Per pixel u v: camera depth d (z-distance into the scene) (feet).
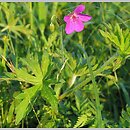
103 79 2.42
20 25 2.49
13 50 2.23
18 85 2.10
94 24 2.64
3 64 1.88
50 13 2.70
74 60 1.95
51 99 1.75
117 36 1.84
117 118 2.28
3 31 2.53
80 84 1.95
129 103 2.27
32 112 2.06
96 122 1.91
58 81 1.83
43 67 1.76
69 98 2.17
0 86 2.08
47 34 2.64
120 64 1.90
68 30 1.86
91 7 2.74
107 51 2.48
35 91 1.77
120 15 2.67
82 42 2.57
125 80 2.45
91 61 2.06
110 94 2.39
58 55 2.06
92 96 2.18
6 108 2.05
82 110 2.04
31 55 2.14
